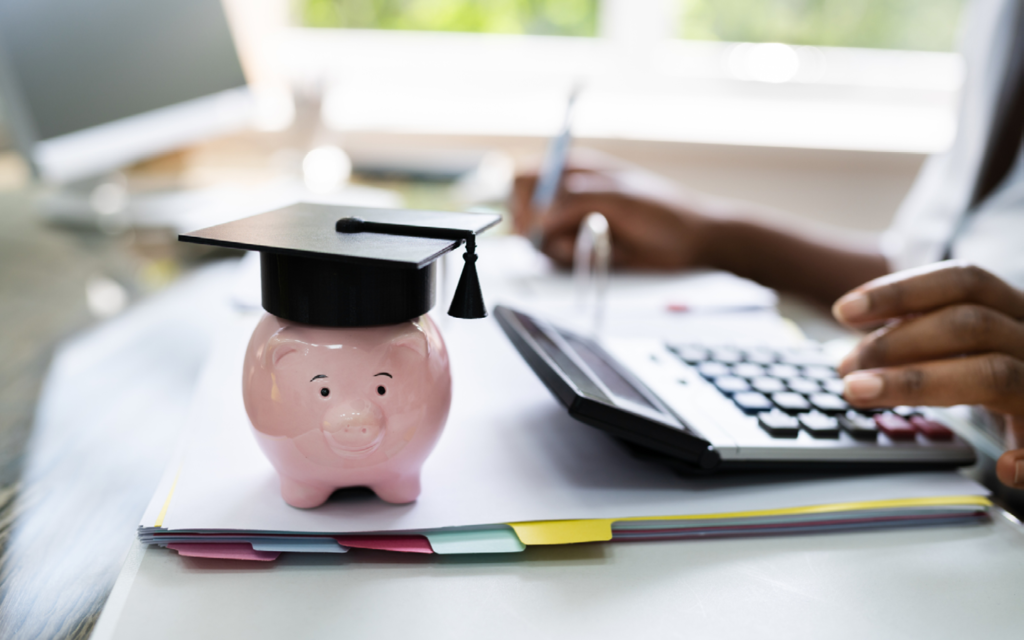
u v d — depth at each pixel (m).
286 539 0.29
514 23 1.59
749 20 1.59
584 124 1.48
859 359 0.41
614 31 1.59
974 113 0.81
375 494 0.32
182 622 0.25
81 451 0.41
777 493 0.33
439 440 0.34
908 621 0.26
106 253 0.88
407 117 1.49
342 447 0.28
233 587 0.27
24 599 0.28
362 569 0.28
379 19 1.57
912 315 0.42
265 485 0.32
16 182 1.21
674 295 0.69
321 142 1.23
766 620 0.26
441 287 0.69
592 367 0.38
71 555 0.31
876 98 1.59
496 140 1.41
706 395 0.40
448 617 0.26
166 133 1.00
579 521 0.30
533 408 0.42
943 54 1.59
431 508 0.31
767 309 0.66
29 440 0.42
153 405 0.47
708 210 0.89
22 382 0.51
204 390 0.42
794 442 0.35
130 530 0.34
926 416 0.39
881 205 1.44
